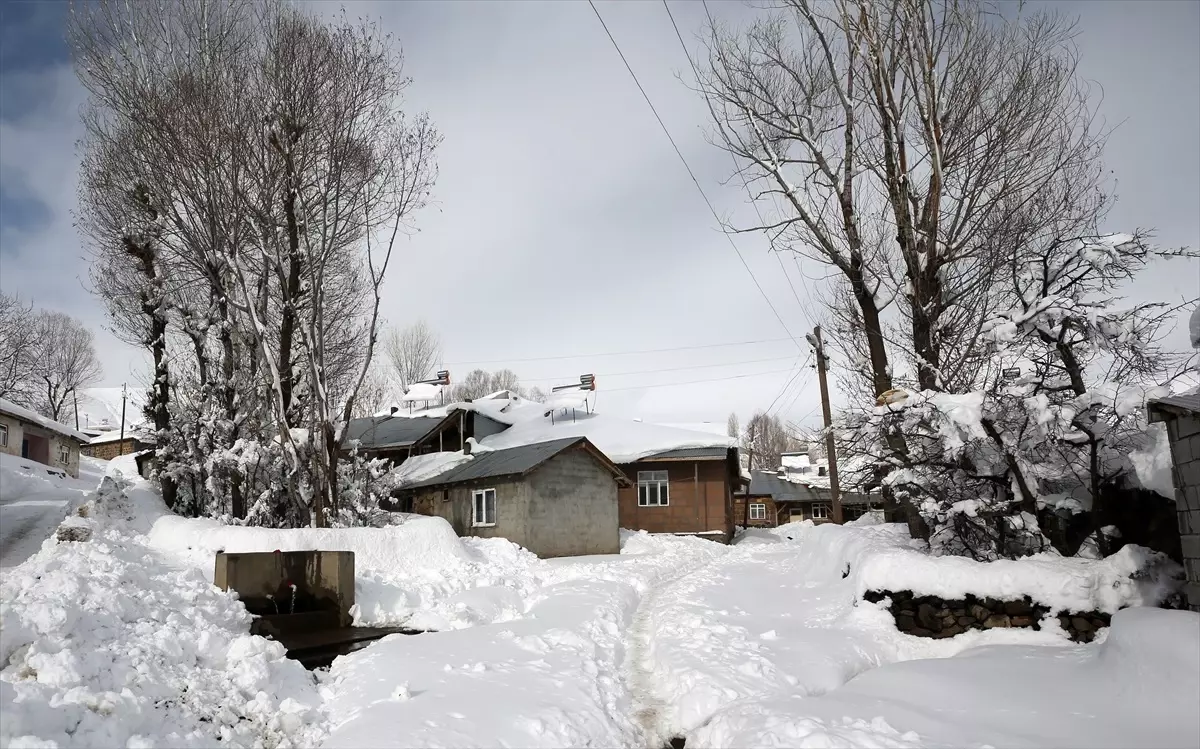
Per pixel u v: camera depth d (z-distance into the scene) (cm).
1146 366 1048
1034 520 1097
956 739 590
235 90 1914
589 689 789
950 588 1020
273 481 1966
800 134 1573
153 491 2112
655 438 3425
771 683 794
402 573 1661
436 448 3753
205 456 2012
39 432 4153
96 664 634
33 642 645
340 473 2100
